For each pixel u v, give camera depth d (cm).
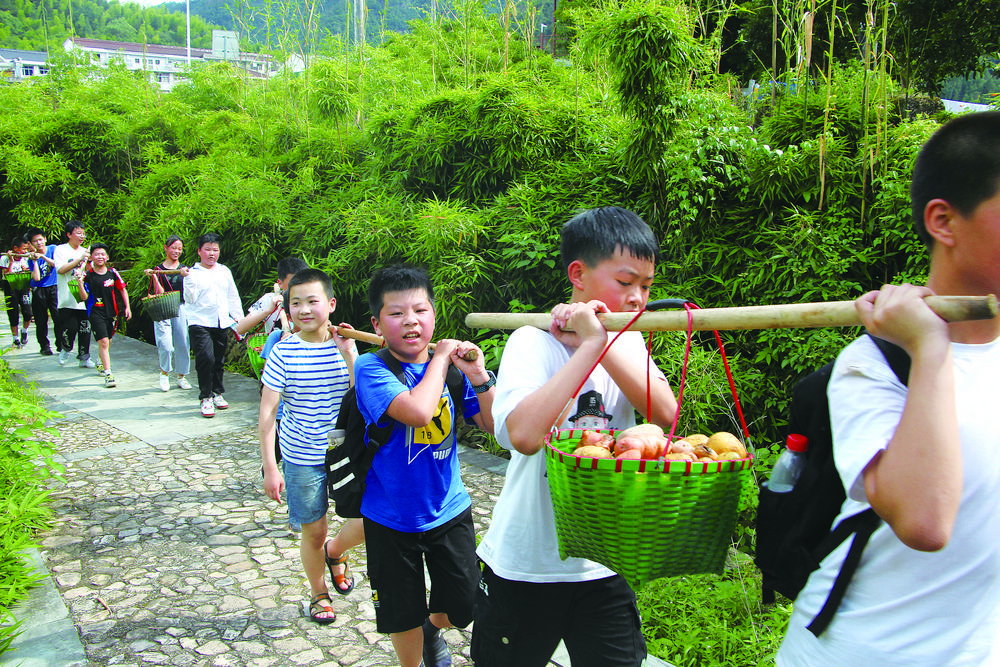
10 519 346
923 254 394
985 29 827
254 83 1246
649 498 130
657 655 257
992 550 108
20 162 1172
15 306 940
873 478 105
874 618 114
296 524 293
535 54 782
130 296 971
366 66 838
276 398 293
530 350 165
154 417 623
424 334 230
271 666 270
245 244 748
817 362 389
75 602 317
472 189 621
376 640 287
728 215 477
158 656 276
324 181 796
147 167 1196
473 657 182
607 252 161
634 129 496
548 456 145
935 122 473
